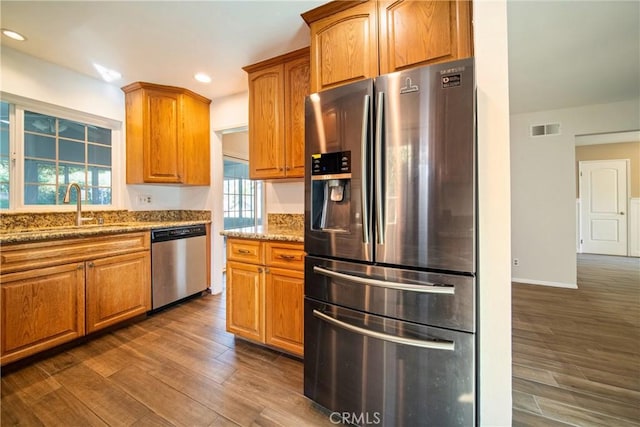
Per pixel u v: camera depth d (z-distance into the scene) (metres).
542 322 2.56
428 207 1.17
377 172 1.25
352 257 1.35
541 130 3.72
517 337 2.27
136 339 2.20
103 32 1.97
